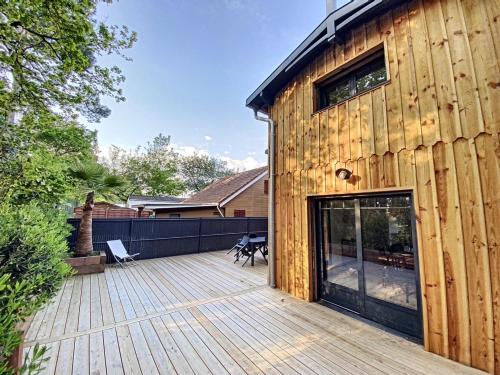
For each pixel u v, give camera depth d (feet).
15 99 11.64
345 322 11.00
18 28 10.56
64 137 20.24
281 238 15.94
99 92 15.78
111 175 19.76
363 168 11.47
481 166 7.98
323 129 13.70
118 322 10.87
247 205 40.98
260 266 21.99
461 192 8.35
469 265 8.04
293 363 8.11
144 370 7.70
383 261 10.80
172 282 16.89
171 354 8.55
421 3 10.05
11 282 5.97
